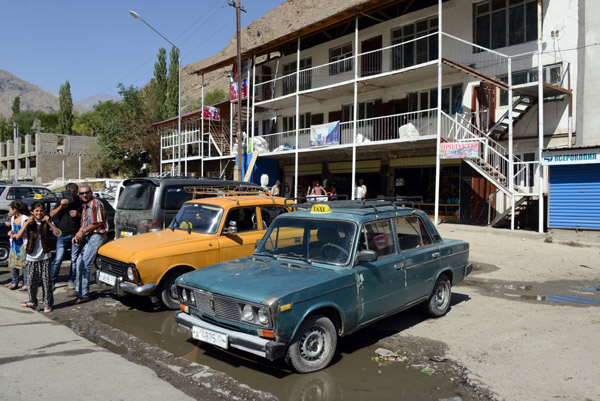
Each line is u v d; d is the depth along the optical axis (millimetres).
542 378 4098
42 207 6344
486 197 16766
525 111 16078
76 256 7484
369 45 22141
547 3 16125
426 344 5059
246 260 5242
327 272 4531
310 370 4266
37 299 6957
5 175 66062
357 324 4699
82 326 5797
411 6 20656
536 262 10219
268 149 25312
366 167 22094
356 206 5441
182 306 4852
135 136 39812
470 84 17891
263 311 3936
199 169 31344
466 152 15117
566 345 4957
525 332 5434
